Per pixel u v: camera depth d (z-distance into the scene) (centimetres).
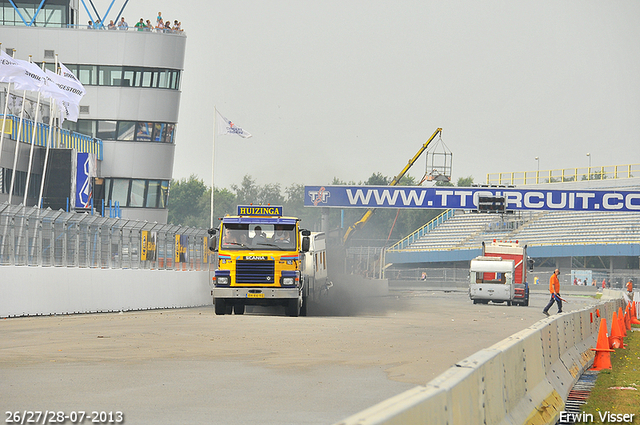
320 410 1606
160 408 1582
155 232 5909
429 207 11581
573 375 2562
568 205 11362
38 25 12056
